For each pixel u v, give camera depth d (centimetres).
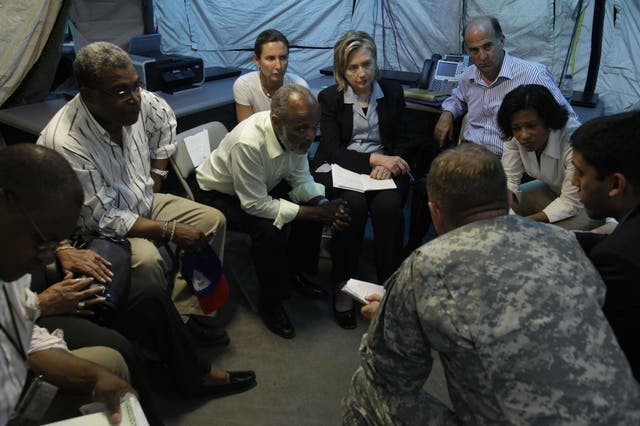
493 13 328
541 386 83
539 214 205
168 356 166
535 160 210
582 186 121
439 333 91
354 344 209
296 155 207
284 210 201
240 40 381
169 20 368
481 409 90
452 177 98
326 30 382
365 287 162
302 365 196
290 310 229
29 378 117
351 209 217
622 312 107
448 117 282
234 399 178
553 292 87
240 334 211
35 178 81
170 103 265
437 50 362
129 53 302
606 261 108
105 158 174
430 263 93
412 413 107
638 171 111
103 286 142
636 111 115
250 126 197
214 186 214
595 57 306
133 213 183
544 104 189
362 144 252
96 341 137
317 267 243
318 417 172
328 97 248
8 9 256
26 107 265
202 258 184
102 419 102
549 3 309
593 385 83
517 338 85
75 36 316
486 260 90
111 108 165
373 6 369
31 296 101
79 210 90
